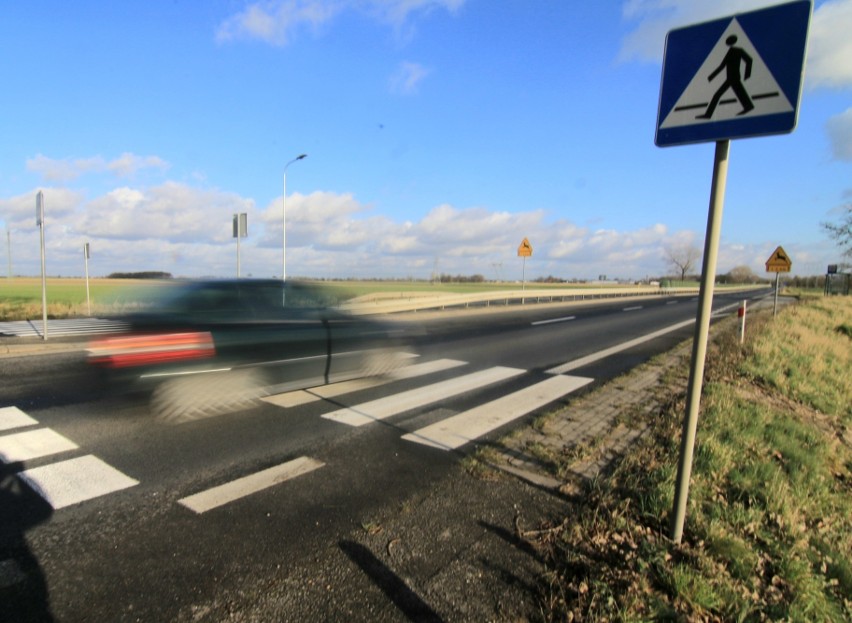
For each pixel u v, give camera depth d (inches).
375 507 127.1
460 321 669.9
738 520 123.2
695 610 89.4
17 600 89.3
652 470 146.3
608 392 254.1
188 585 94.3
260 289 252.4
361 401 232.1
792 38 85.4
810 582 104.7
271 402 228.1
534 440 178.4
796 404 281.9
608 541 109.7
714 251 96.6
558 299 1344.7
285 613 86.8
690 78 97.0
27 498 130.4
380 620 85.2
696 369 101.9
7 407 216.7
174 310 218.1
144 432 184.4
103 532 113.5
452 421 202.4
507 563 102.5
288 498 132.0
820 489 163.6
